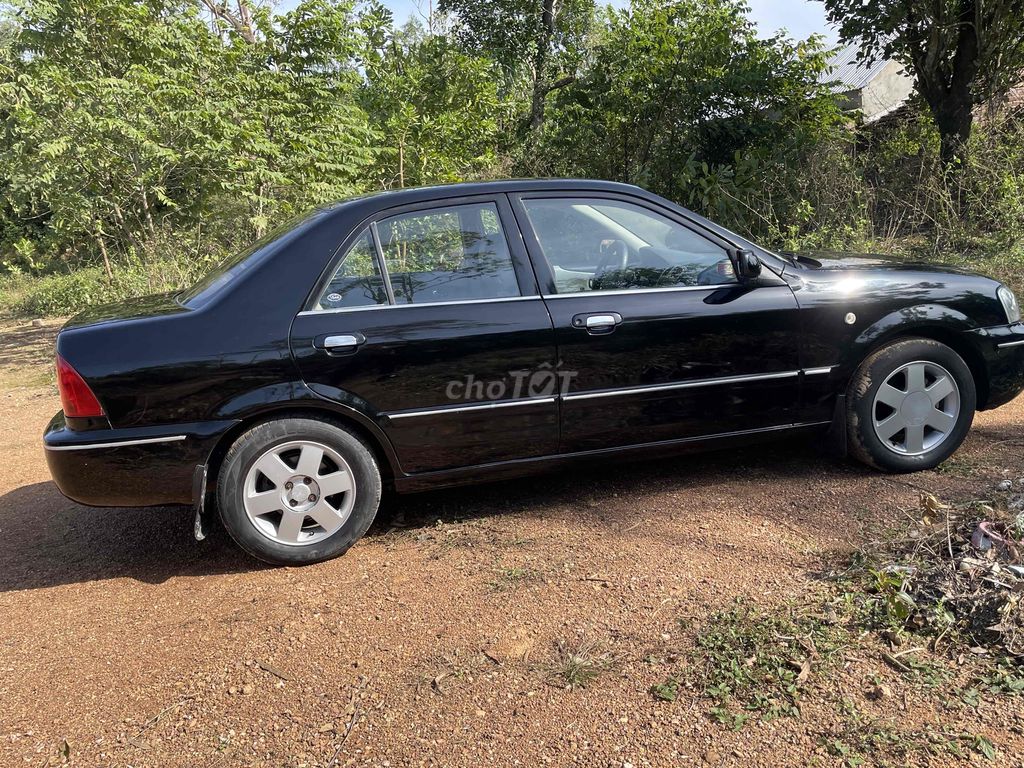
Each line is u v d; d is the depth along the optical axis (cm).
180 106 920
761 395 374
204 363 314
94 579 341
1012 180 880
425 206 348
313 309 326
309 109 971
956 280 394
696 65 1070
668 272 367
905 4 1045
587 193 366
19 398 748
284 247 335
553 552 333
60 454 312
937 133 1099
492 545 344
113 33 1023
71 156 1035
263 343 319
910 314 379
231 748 226
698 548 326
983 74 1060
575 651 261
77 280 1517
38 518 420
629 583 302
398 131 1014
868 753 205
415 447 342
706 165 1007
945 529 296
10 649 288
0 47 1134
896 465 384
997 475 371
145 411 312
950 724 213
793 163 1022
